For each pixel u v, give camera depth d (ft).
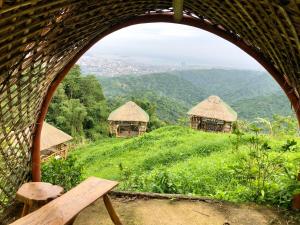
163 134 52.44
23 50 7.34
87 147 70.69
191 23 12.18
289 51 9.05
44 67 9.78
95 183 9.57
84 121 105.09
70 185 14.33
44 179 14.15
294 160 15.84
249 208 12.57
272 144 28.09
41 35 7.50
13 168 11.37
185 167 26.84
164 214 11.96
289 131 36.01
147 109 125.49
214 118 79.36
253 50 11.93
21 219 7.32
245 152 25.57
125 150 47.62
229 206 12.73
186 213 12.09
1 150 10.07
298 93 11.25
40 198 8.90
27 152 12.42
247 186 14.44
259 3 7.36
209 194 15.70
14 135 10.73
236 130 20.52
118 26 12.27
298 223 11.46
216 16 10.75
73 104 99.91
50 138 50.34
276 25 8.05
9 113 9.43
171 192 14.89
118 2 9.58
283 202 12.62
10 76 7.68
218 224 11.36
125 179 19.06
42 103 12.50
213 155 31.17
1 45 6.02
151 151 43.45
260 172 14.70
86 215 11.56
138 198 13.19
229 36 12.01
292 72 10.03
